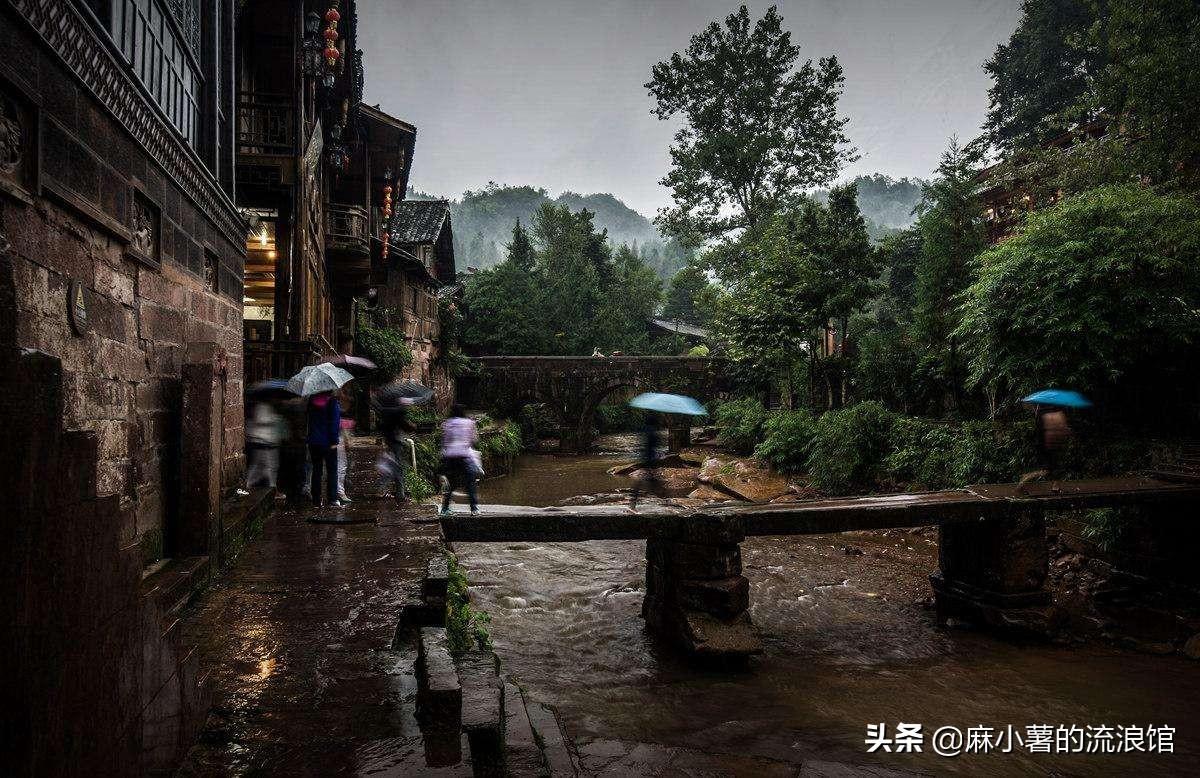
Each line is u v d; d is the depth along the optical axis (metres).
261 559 6.07
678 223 37.53
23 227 2.94
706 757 5.21
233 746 2.88
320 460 8.69
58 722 1.70
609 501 20.23
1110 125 13.73
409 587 5.23
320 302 15.44
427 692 3.05
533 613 9.28
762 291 24.48
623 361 36.59
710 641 7.44
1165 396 11.33
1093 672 7.50
